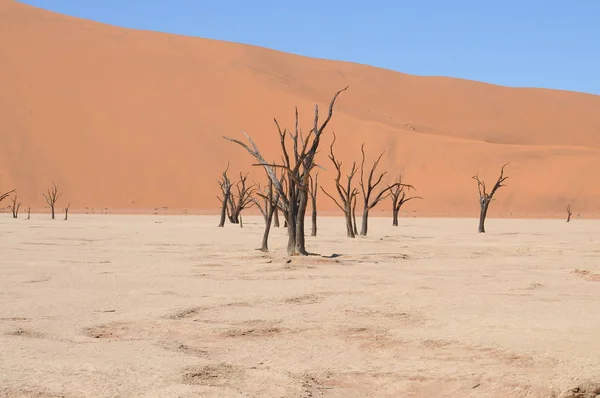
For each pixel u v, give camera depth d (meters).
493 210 102.88
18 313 11.34
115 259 21.19
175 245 27.84
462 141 116.94
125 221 58.09
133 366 7.93
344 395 7.14
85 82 118.31
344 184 108.12
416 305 12.35
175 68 126.56
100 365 7.94
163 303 12.55
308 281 15.97
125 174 104.00
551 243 31.70
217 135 113.00
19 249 24.92
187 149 109.31
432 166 110.75
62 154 104.62
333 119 118.88
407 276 17.11
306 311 11.77
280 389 7.18
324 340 9.56
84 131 108.75
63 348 8.82
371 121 121.06
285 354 8.73
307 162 21.88
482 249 26.83
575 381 7.43
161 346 9.06
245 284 15.39
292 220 22.12
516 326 10.34
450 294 13.83
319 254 22.84
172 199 101.94
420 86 159.50
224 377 7.61
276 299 13.07
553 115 156.88
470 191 106.12
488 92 162.12
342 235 37.56
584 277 17.08
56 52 123.94
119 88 118.56
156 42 135.25
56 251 24.22
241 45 148.38
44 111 110.44
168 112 115.38
